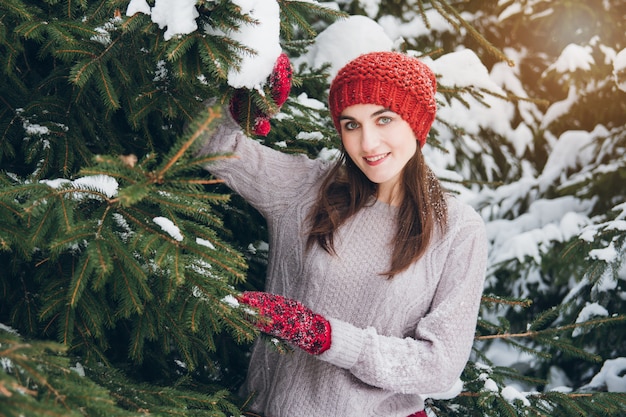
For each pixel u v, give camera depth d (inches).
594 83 144.7
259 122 66.1
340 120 66.0
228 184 70.6
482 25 145.1
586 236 118.4
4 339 44.0
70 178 67.6
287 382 67.0
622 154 142.0
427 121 65.6
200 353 76.6
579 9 143.6
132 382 60.9
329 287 66.9
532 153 146.6
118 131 80.7
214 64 56.8
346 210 68.1
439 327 64.2
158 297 61.5
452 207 68.3
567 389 116.0
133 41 65.5
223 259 53.1
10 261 67.4
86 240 52.6
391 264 66.2
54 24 61.1
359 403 65.1
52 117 70.5
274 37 60.6
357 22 105.9
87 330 60.7
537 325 94.2
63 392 43.8
